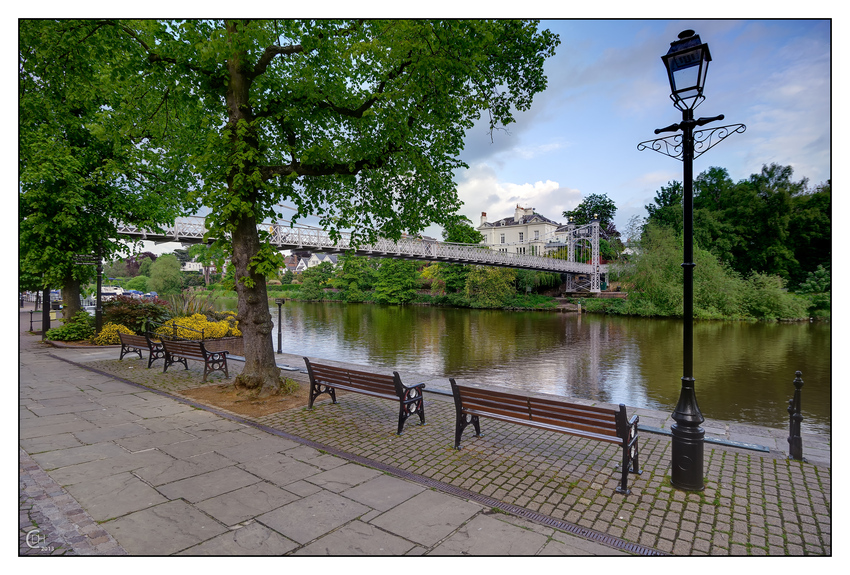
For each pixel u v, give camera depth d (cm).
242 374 732
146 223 1405
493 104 791
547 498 365
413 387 564
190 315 1684
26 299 3706
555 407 415
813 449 484
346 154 815
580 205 6825
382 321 3541
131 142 1023
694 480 379
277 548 287
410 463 440
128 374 895
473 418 515
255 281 718
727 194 4722
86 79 891
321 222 884
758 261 4259
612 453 473
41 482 388
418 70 615
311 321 3525
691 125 400
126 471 414
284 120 729
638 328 3025
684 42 395
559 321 3538
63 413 611
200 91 731
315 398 682
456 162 834
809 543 299
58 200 1123
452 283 5550
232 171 674
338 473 413
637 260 3984
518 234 6994
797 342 2359
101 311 1355
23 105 1055
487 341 2394
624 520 329
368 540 297
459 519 328
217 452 466
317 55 727
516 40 718
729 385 1412
